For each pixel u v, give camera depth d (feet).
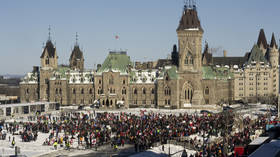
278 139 209.05
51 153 313.53
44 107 626.64
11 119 521.24
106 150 319.68
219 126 374.43
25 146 341.41
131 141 342.85
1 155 300.81
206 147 289.74
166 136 336.08
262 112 574.15
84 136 354.95
